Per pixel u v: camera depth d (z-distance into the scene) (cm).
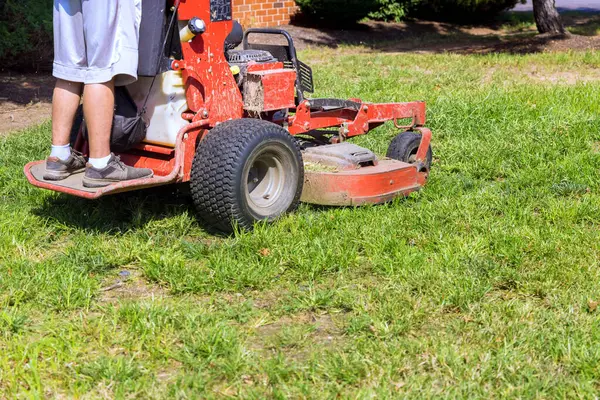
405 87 1127
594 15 2383
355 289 466
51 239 548
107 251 517
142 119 540
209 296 460
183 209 595
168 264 488
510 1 2380
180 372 370
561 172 693
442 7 2319
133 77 511
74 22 502
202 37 536
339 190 588
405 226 558
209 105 548
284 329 412
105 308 438
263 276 475
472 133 852
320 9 2022
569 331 400
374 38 2030
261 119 585
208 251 518
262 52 615
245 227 539
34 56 1290
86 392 355
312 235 538
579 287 452
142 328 405
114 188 502
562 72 1288
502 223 564
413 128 707
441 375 366
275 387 357
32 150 762
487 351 385
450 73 1257
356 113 676
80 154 566
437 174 713
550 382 358
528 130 842
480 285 459
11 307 437
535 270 478
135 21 500
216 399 351
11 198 624
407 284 461
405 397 345
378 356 379
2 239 527
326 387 357
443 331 412
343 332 415
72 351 384
